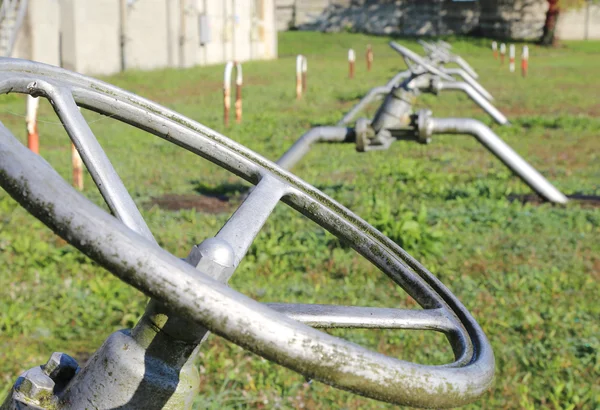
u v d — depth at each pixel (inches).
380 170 399.2
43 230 256.5
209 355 162.2
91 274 214.5
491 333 185.2
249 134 526.9
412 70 318.3
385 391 38.0
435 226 274.4
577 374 165.5
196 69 1120.8
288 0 2102.6
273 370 161.3
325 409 146.7
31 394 44.8
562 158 467.5
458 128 318.7
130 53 1021.8
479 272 232.2
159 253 35.1
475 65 1398.9
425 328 53.6
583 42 2050.9
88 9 928.9
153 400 42.9
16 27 734.5
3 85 48.2
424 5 2060.8
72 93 55.0
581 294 214.7
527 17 2063.2
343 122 461.7
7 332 173.0
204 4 1224.8
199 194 348.2
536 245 260.1
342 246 250.7
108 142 467.8
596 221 295.6
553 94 868.0
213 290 35.1
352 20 2082.9
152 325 43.1
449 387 40.1
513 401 152.8
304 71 857.5
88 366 44.2
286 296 203.6
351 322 51.1
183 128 61.2
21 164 35.8
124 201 49.1
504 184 377.1
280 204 305.1
